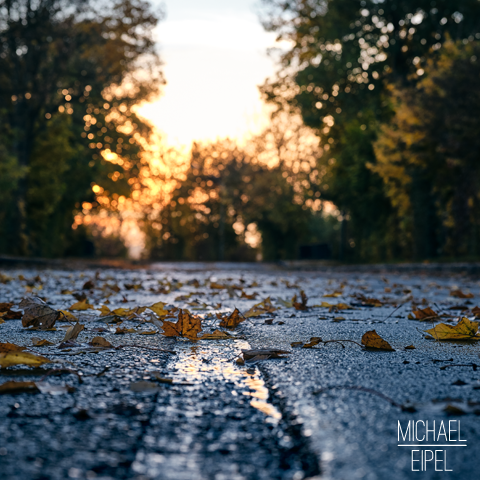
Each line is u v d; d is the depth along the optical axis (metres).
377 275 14.52
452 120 17.27
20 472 1.13
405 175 23.78
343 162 32.09
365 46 26.36
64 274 12.56
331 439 1.35
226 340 3.04
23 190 25.89
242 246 62.16
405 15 25.39
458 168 20.00
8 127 25.27
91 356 2.48
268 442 1.33
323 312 4.74
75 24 24.23
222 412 1.59
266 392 1.85
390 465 1.18
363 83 27.19
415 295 7.21
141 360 2.40
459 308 5.13
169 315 4.07
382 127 23.02
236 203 60.16
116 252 67.88
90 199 41.41
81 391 1.83
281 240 52.66
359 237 33.84
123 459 1.21
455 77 17.64
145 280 10.64
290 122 49.25
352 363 2.37
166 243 62.62
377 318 4.27
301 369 2.23
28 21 23.20
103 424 1.47
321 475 1.13
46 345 2.76
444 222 24.17
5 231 25.09
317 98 28.92
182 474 1.13
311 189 43.66
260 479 1.11
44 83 25.27
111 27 24.86
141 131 40.66
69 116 30.27
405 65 26.47
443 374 2.14
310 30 28.67
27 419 1.51
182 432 1.41
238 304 5.38
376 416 1.55
